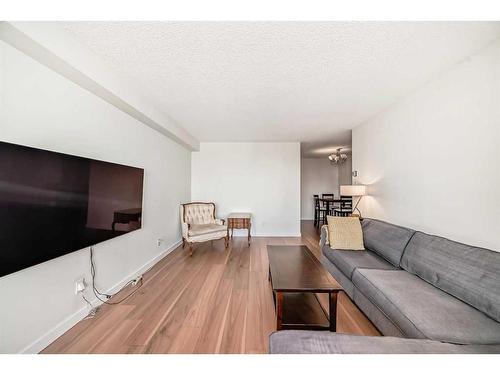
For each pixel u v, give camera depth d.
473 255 1.55
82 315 1.85
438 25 1.47
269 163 5.36
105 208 2.02
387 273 1.97
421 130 2.41
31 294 1.43
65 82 1.73
